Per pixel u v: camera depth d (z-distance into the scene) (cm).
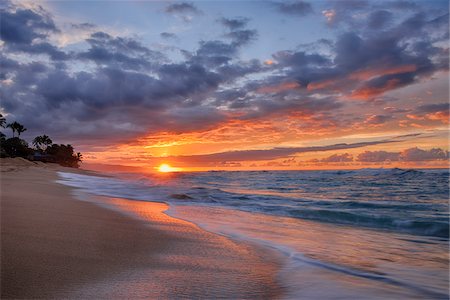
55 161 13538
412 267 497
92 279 346
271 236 712
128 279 357
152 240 575
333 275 427
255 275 407
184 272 399
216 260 471
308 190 2494
